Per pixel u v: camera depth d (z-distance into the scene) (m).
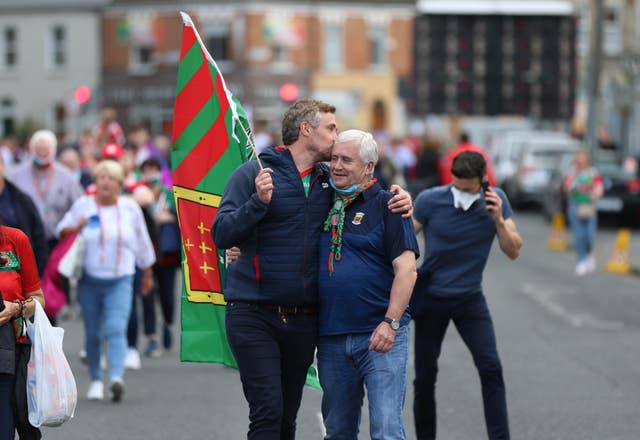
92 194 18.53
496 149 71.31
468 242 14.16
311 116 11.51
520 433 15.84
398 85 103.69
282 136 11.69
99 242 17.78
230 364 12.62
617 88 54.31
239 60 103.75
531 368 20.75
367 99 107.50
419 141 75.81
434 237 14.22
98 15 107.44
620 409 17.39
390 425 11.33
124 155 25.55
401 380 11.51
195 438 15.55
